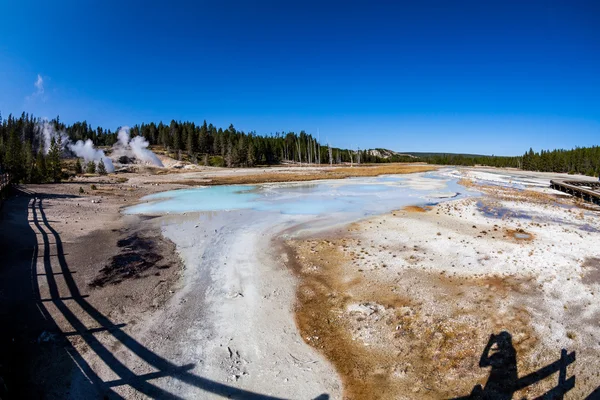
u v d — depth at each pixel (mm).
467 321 10258
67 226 20984
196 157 109812
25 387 7453
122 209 29031
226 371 8281
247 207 30500
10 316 10219
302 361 8664
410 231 20859
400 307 11180
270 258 16062
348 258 15938
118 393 7492
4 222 20281
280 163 127375
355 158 166750
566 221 24125
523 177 69688
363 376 8117
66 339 9250
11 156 43969
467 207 29938
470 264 14984
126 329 9891
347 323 10344
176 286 12914
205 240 19172
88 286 12555
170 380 7934
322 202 33500
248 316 10781
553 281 13117
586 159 90938
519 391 7488
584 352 8773
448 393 7488
